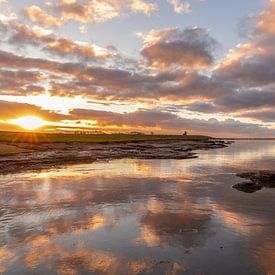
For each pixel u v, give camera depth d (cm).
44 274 774
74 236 1053
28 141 8006
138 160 4072
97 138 11188
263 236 1065
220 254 906
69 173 2652
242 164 3653
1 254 897
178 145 9131
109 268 811
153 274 780
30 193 1780
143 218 1279
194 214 1345
